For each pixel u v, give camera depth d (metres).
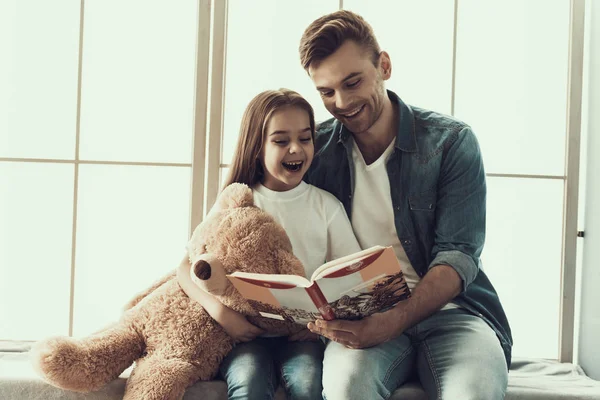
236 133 2.00
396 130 1.66
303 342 1.54
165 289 1.57
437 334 1.51
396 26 2.00
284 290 1.29
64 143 2.03
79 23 2.02
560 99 2.00
